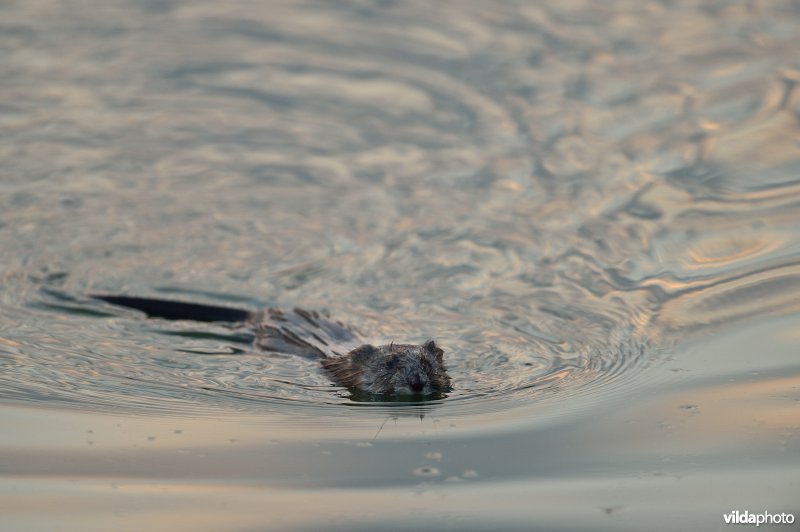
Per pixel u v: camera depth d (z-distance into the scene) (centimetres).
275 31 7712
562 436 3216
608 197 5291
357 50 7306
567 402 3509
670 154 5669
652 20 7562
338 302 4509
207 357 4069
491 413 3459
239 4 8312
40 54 7275
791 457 2956
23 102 6525
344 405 3588
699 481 2856
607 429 3253
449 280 4659
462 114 6341
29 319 4247
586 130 6025
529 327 4209
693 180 5384
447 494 2812
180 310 4456
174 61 7194
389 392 3666
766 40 7006
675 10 7731
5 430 3209
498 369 3878
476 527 2616
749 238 4766
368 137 6112
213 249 4975
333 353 4062
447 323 4291
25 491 2800
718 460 2980
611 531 2584
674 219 5012
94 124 6262
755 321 4044
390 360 3734
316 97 6650
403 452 3119
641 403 3438
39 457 3025
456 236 5028
